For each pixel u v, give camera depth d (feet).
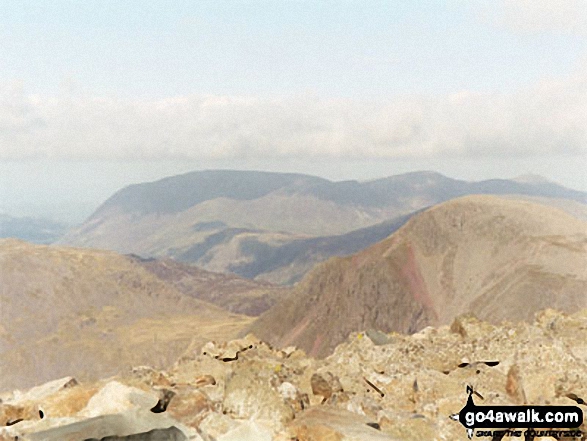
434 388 30.60
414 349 39.01
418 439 24.97
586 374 27.73
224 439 23.49
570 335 36.83
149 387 29.01
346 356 38.88
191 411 26.73
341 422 25.20
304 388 32.83
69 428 22.68
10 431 22.94
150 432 22.94
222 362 38.81
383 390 31.60
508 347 36.55
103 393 26.02
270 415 26.08
